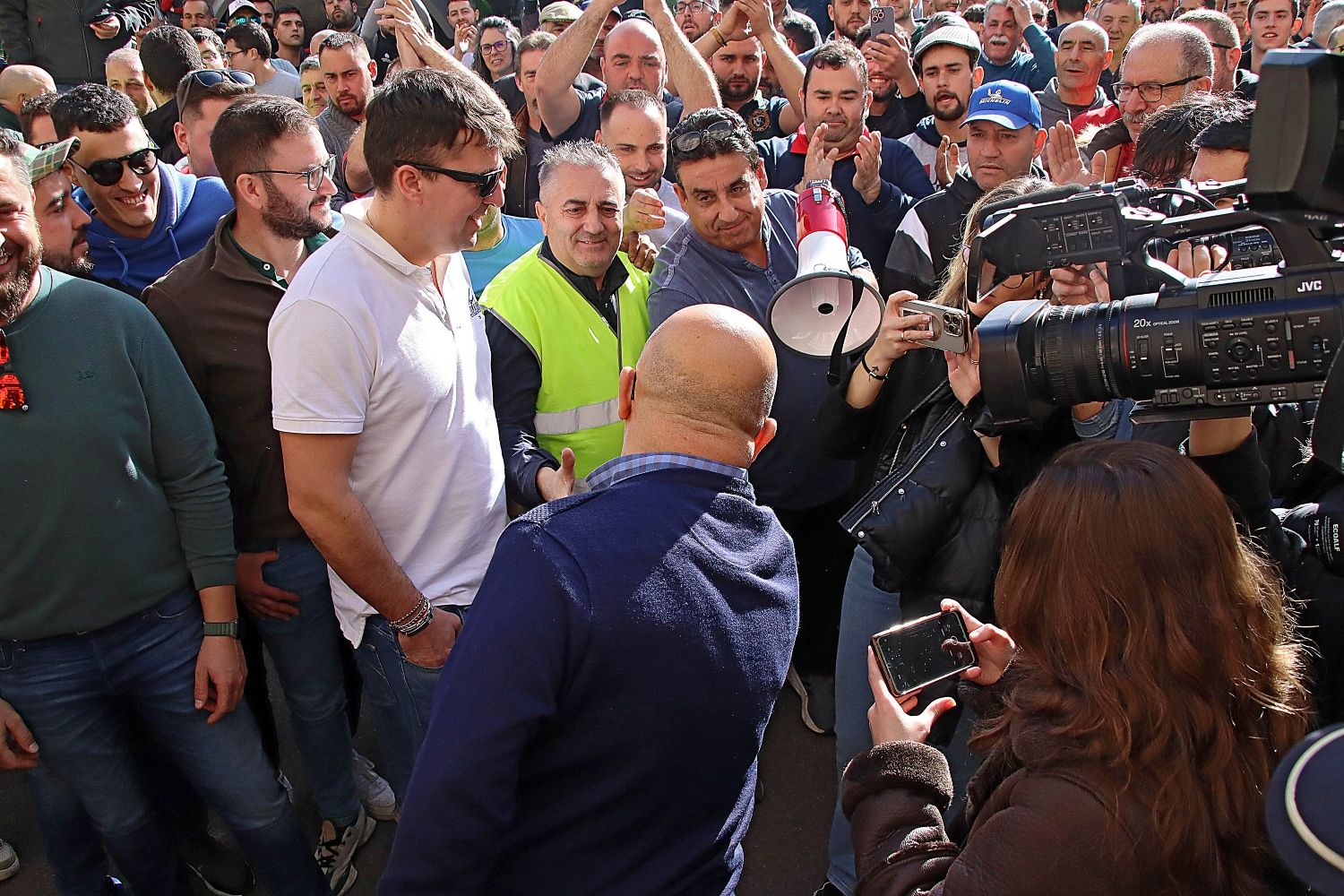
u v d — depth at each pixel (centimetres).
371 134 209
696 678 147
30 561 210
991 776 139
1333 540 180
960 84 457
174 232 312
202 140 361
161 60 498
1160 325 145
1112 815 115
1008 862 117
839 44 421
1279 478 208
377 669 241
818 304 254
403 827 142
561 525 147
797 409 299
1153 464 124
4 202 195
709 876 159
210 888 284
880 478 229
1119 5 555
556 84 426
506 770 139
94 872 259
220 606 233
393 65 711
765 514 167
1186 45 359
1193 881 115
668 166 440
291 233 244
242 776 240
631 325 298
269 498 254
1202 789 116
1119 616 120
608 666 142
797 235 283
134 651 227
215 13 799
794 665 343
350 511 213
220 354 244
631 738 145
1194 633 118
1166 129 279
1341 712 180
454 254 239
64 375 207
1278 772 82
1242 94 319
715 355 156
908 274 349
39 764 242
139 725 254
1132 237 150
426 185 208
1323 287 135
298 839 250
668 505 152
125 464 215
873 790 149
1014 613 129
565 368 281
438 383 225
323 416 208
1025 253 158
